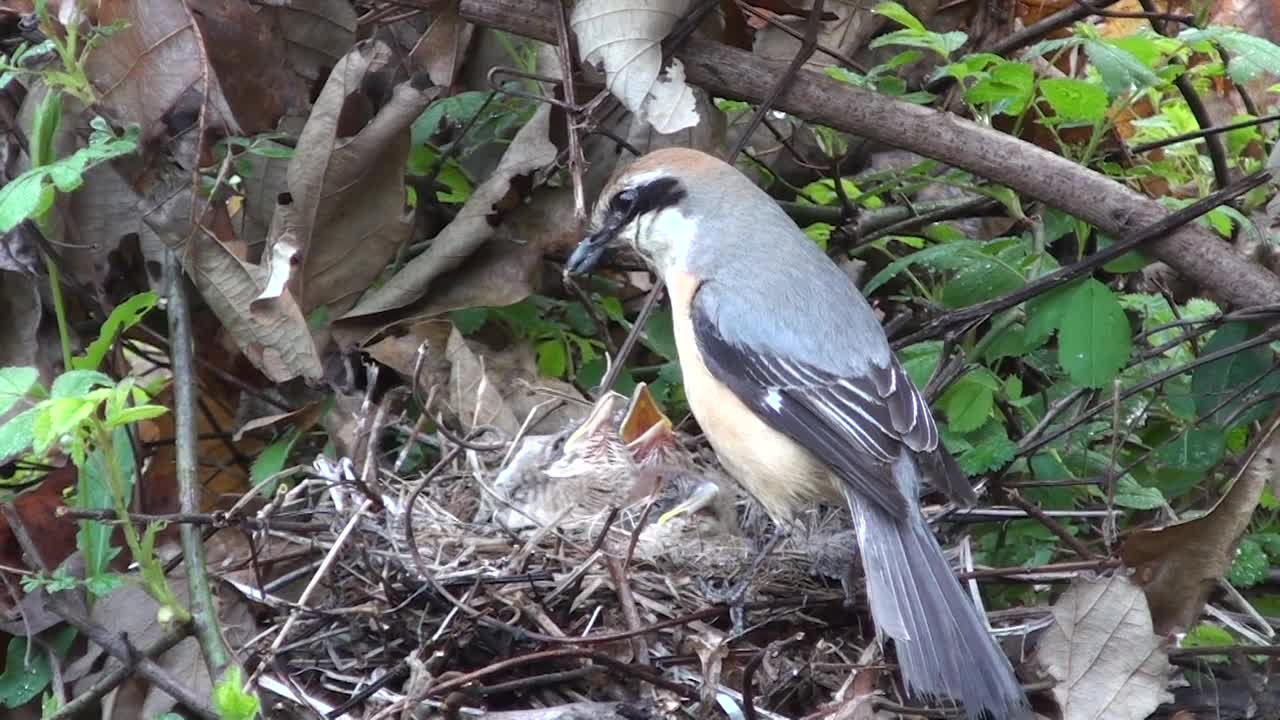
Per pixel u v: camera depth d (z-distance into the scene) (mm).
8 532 6094
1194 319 6891
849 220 7574
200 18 6418
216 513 5594
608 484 6547
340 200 6598
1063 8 7844
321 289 6738
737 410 6336
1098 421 7086
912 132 6672
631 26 6336
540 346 7586
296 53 6824
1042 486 6586
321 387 6402
